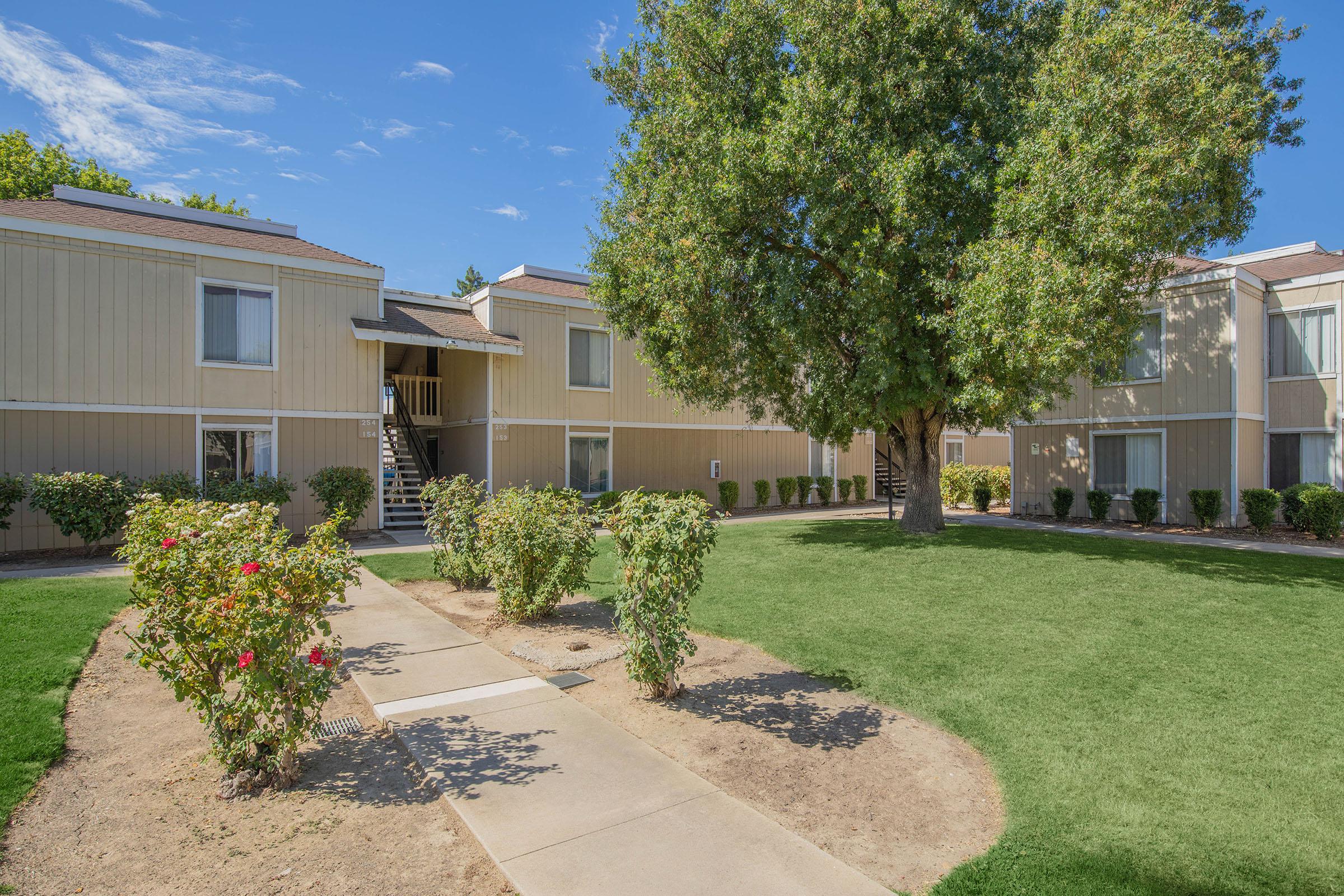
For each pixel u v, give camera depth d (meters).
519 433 18.08
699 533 5.64
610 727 5.14
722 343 12.29
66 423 12.91
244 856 3.52
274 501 13.77
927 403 12.74
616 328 14.53
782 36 12.34
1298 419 16.06
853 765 4.57
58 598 8.44
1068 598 8.49
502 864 3.41
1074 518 17.81
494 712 5.41
